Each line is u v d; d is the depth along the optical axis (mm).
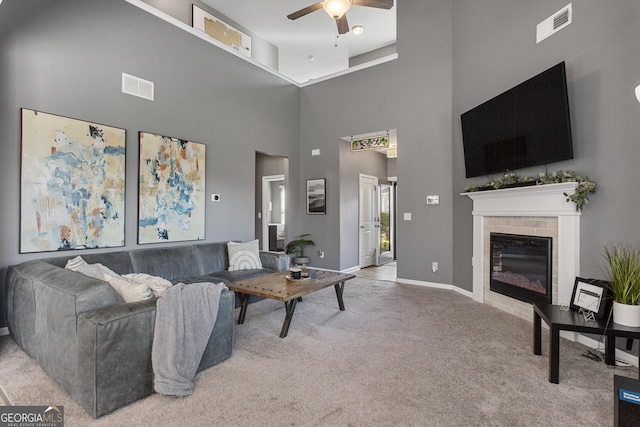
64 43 3219
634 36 2408
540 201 3145
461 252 4559
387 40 6840
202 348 2135
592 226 2719
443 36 4832
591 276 2721
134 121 3783
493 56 3930
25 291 2426
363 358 2463
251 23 6137
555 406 1859
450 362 2402
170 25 4195
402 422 1714
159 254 3713
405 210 5188
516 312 3508
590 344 2688
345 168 6121
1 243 2832
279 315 3516
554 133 2982
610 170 2570
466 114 4199
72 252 3238
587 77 2771
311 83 6250
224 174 4867
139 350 1887
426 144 4980
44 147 3064
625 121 2463
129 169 3723
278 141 5895
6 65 2857
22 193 2936
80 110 3324
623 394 1383
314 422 1713
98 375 1723
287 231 6281
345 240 6137
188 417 1747
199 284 2318
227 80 4949
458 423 1708
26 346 2436
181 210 4238
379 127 5441
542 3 3248
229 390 2012
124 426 1669
